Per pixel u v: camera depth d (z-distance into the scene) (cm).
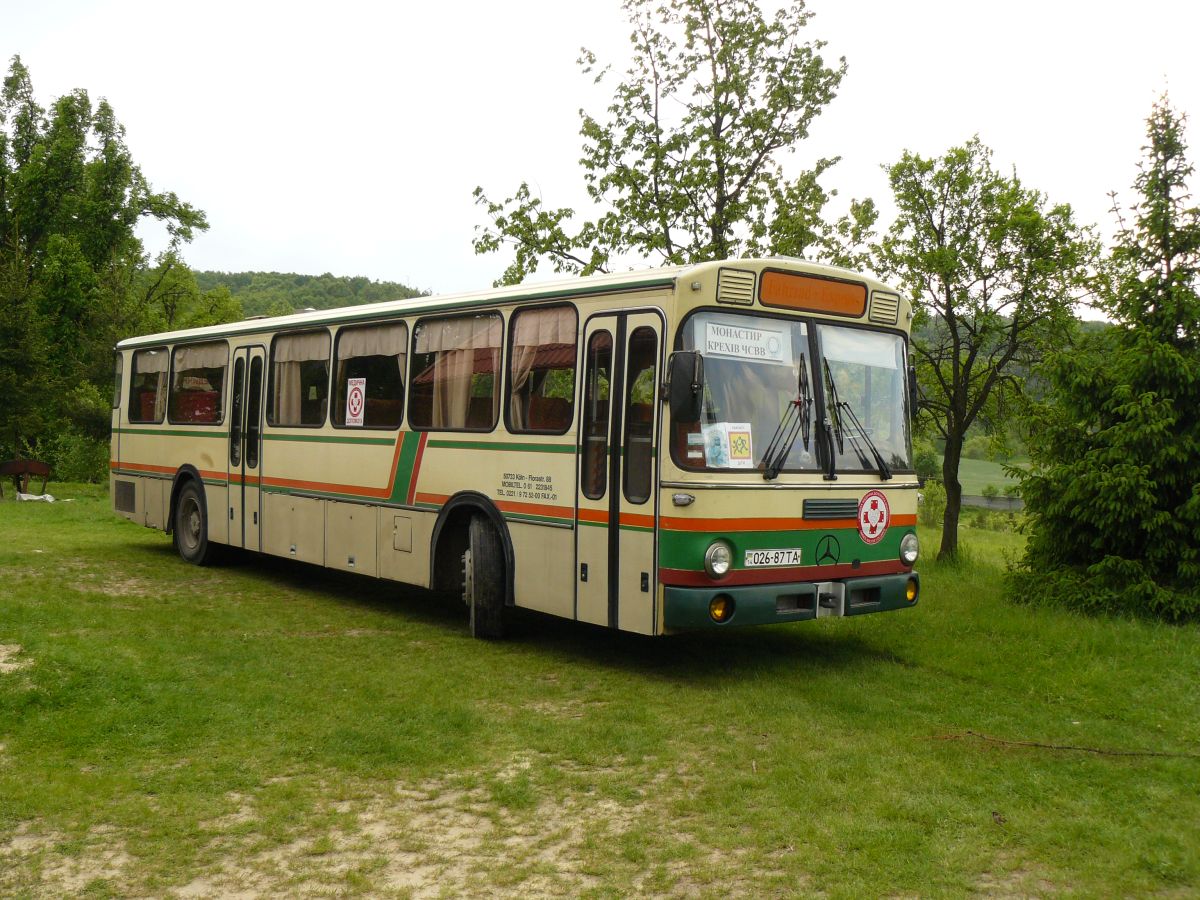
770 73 1619
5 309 2727
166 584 1273
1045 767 618
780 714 733
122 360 1667
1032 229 1476
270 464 1298
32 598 1067
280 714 711
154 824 522
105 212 4325
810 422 848
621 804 562
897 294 920
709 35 1620
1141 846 499
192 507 1470
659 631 799
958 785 583
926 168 1558
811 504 836
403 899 446
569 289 894
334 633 1003
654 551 802
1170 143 1109
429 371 1059
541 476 914
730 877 468
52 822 520
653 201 1655
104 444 3400
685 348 795
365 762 622
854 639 982
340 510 1177
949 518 1593
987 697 776
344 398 1177
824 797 564
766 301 835
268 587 1281
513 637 998
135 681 757
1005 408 1608
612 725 703
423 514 1053
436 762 627
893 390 916
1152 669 832
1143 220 1121
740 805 555
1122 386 1062
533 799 565
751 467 807
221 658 860
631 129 1661
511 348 957
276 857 488
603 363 859
